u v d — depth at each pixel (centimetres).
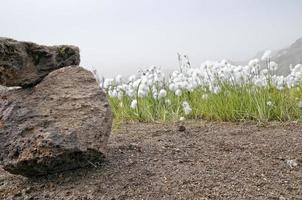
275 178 329
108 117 360
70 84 372
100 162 363
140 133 494
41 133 328
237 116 589
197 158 376
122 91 696
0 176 367
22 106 350
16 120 342
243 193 303
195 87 707
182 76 718
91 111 353
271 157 379
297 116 575
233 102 601
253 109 590
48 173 345
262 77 646
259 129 501
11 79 353
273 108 585
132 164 361
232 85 654
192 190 310
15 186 340
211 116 606
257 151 397
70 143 326
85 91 368
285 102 598
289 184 318
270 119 575
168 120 609
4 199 322
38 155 322
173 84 675
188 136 465
